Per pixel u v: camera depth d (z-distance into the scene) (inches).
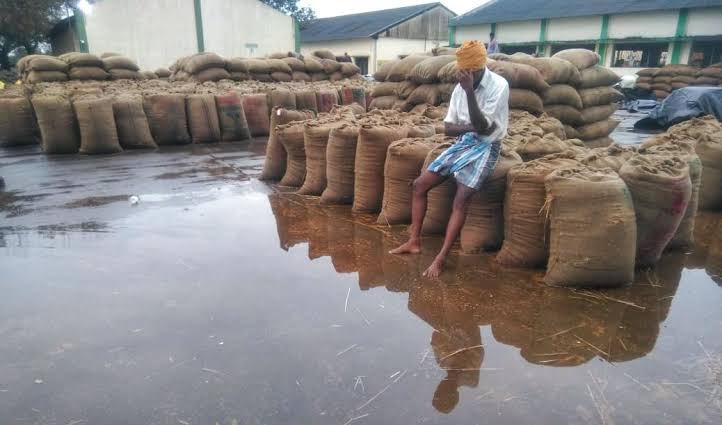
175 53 881.5
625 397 84.9
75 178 258.2
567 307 116.5
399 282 131.5
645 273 134.6
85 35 805.9
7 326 107.7
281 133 228.7
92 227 176.9
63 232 171.6
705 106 432.8
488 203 147.6
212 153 338.6
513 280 131.6
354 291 126.0
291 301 120.2
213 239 164.2
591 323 109.3
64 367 93.7
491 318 112.3
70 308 115.8
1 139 358.6
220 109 383.6
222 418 80.8
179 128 367.9
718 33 831.7
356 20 1579.7
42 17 970.7
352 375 91.6
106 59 565.3
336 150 196.2
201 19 888.9
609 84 321.7
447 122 134.6
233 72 557.3
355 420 80.2
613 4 960.3
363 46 1358.3
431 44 1444.4
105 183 246.8
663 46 911.0
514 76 264.7
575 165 132.9
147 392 86.9
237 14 921.5
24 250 154.0
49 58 517.3
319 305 118.3
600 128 318.7
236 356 97.1
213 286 128.0
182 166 291.4
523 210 134.1
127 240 163.2
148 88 439.2
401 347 100.7
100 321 110.0
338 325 109.0
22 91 389.1
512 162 145.5
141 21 841.5
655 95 757.9
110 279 132.0
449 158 134.0
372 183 187.6
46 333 105.0
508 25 1109.1
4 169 282.4
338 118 233.5
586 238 120.0
